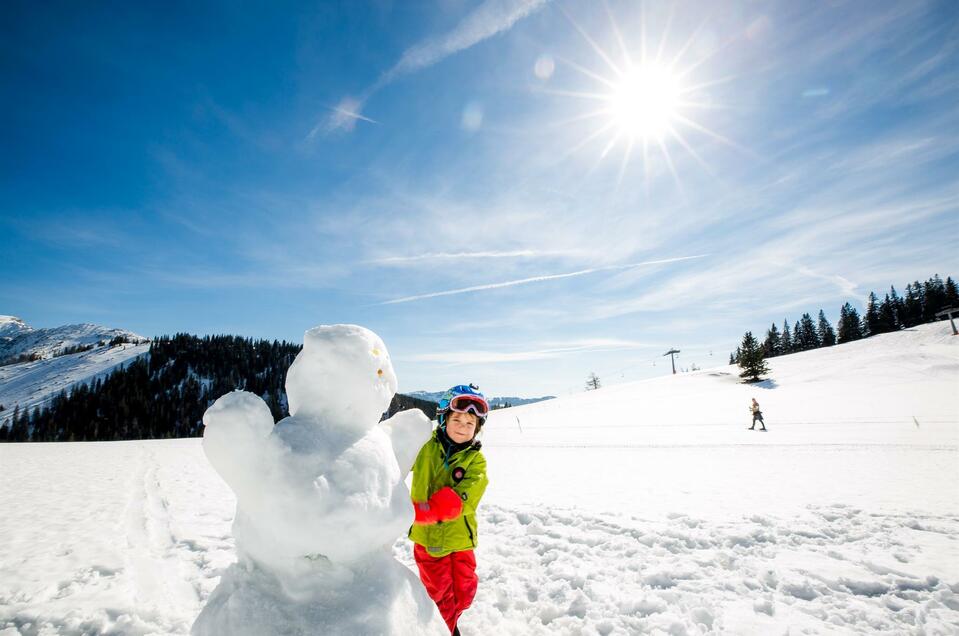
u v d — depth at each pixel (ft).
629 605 11.03
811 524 17.39
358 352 6.55
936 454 33.86
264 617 5.29
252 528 5.55
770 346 308.60
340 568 5.70
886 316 249.55
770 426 65.26
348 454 5.83
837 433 51.26
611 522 18.31
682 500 22.44
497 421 112.88
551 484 28.73
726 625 10.10
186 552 15.72
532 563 14.25
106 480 33.68
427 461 8.35
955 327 170.91
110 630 10.21
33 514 21.77
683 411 97.91
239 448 5.27
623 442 54.85
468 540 8.02
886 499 20.97
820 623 10.17
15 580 12.98
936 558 13.52
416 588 6.61
